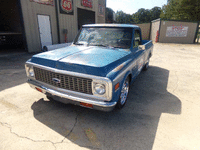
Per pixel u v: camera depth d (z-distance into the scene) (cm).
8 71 532
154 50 1170
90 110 309
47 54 288
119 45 339
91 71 223
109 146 216
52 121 269
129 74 313
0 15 1123
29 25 854
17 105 315
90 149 210
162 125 267
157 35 1747
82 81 229
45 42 979
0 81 439
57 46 773
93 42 359
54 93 252
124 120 278
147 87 439
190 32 1686
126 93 322
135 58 342
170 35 1711
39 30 920
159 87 441
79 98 233
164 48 1291
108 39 351
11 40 1100
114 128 256
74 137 232
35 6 865
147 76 539
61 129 249
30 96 356
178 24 1655
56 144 216
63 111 302
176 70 625
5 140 220
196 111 316
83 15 1447
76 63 234
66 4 1075
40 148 208
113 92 228
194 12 2867
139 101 353
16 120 266
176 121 279
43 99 345
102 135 238
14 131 239
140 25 2153
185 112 311
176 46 1434
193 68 660
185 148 217
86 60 246
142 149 213
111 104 225
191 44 1616
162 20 1661
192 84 469
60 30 1072
